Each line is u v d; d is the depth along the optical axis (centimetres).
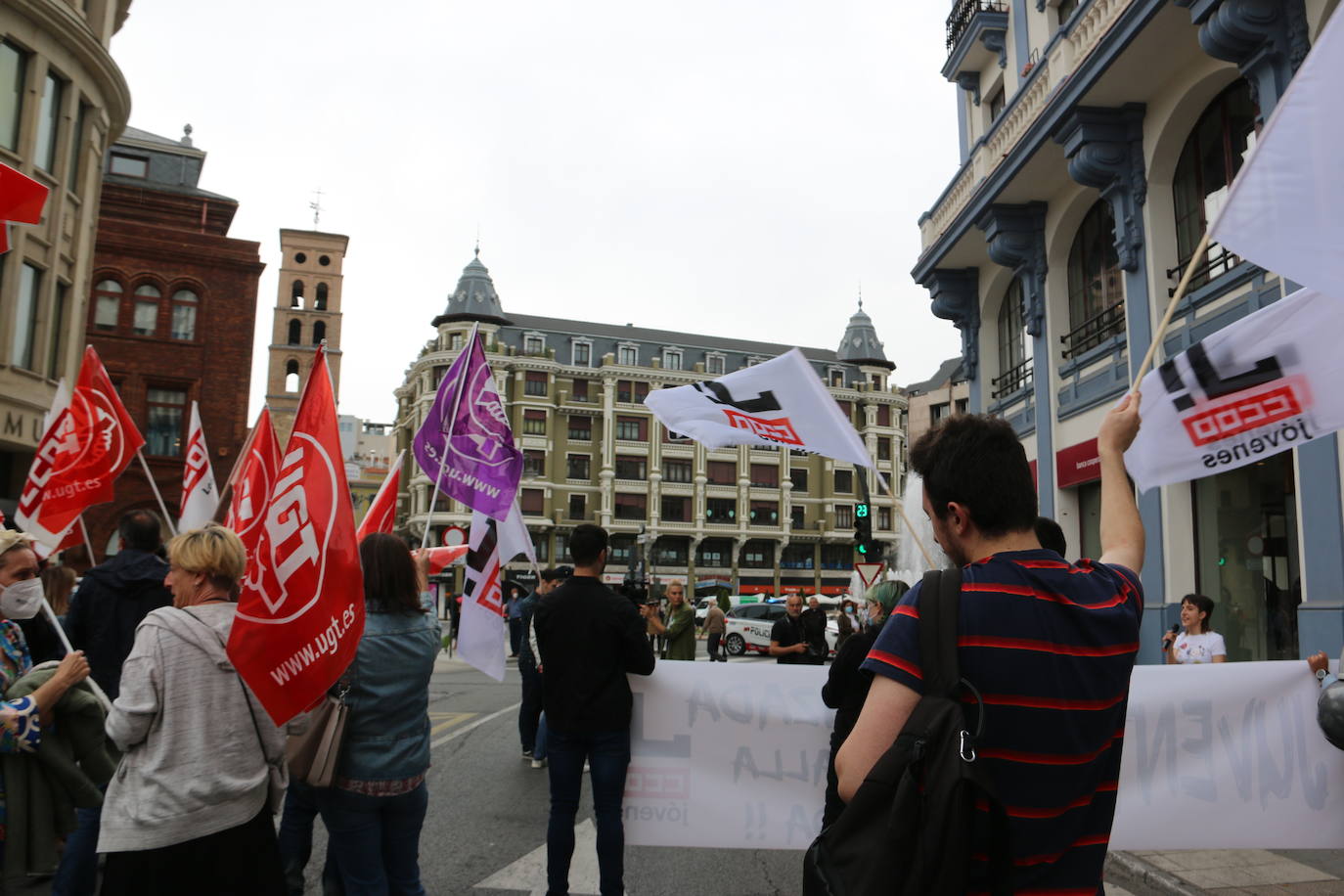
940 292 1702
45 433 609
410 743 352
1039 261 1410
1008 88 1574
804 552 7406
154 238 3216
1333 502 838
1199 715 427
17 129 1806
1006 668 158
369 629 352
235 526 521
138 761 289
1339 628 816
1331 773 425
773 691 461
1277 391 357
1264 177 258
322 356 331
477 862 534
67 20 1862
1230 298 993
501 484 607
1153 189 1140
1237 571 1030
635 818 456
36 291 1884
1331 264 252
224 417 3241
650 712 460
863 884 146
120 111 2159
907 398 7919
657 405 478
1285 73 878
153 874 281
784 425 446
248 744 302
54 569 579
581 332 7500
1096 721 161
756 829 454
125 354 3152
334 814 340
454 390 611
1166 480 377
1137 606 176
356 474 7962
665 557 7075
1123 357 1191
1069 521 1345
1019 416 1518
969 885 149
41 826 429
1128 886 490
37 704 412
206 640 299
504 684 1750
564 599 440
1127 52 1045
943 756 149
